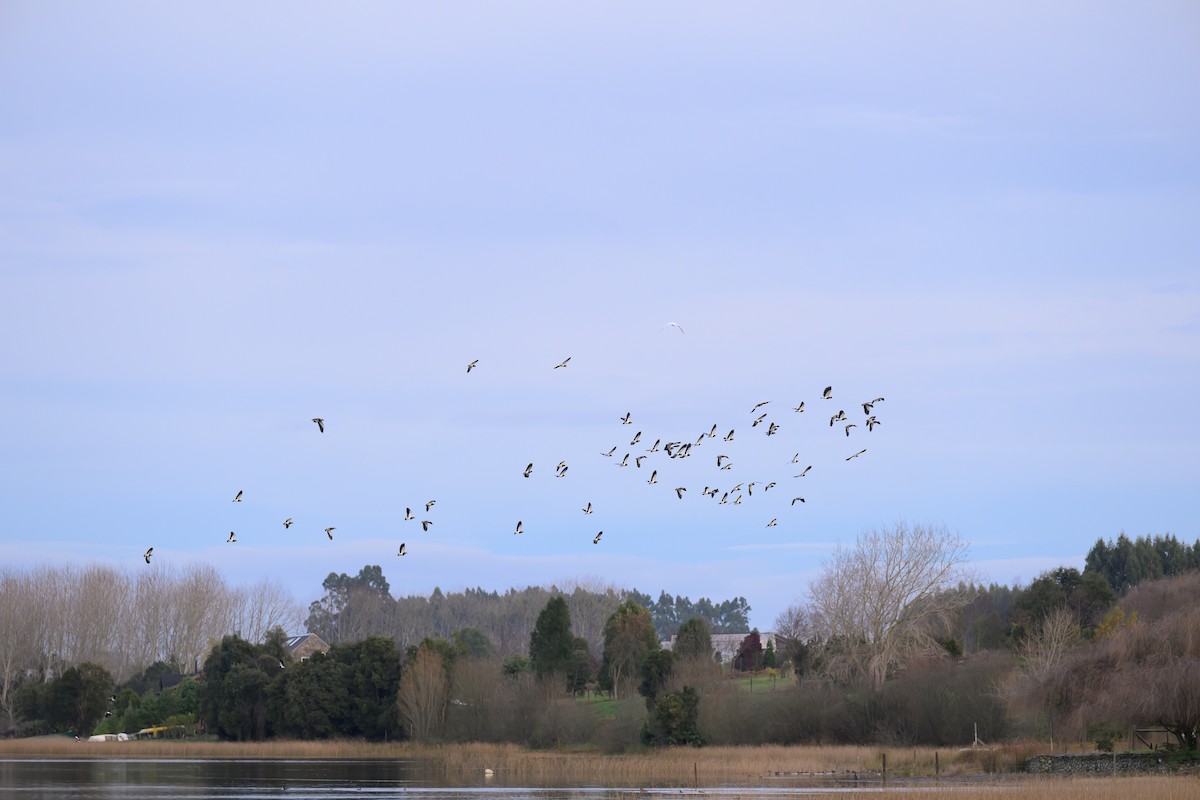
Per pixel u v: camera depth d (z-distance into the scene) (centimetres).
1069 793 4953
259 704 12006
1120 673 6488
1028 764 7169
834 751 8719
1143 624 6912
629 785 7112
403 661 12044
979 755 7631
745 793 6325
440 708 11169
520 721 10944
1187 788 5041
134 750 11088
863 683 10294
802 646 12319
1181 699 6216
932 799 5128
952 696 9262
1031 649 9969
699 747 9538
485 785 7206
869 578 10588
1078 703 6656
